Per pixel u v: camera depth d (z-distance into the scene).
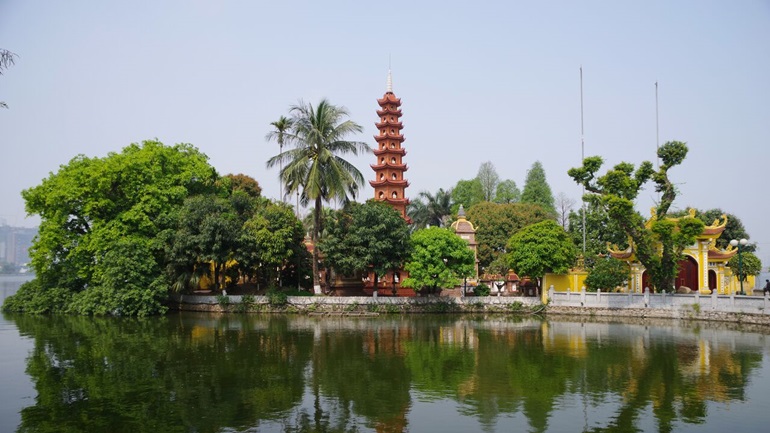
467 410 22.86
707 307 49.53
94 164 59.12
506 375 28.86
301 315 57.84
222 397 24.88
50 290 60.50
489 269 69.25
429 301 60.34
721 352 34.12
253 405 23.66
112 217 59.72
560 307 58.56
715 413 22.02
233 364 31.83
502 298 60.59
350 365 31.50
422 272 59.47
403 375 29.05
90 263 59.81
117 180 59.28
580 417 21.75
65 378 28.31
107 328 47.09
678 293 54.22
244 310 59.72
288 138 59.53
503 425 20.92
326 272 66.25
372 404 23.81
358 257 59.72
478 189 109.25
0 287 146.00
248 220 60.59
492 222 86.50
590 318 54.84
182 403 23.89
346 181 58.59
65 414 22.28
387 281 70.81
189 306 62.34
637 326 47.81
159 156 62.56
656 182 54.75
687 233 50.78
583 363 31.42
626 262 60.88
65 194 56.75
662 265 54.38
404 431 20.36
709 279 60.47
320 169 58.75
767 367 29.81
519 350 35.81
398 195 79.81
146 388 26.34
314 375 29.06
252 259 59.34
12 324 50.12
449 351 35.69
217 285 64.12
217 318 55.03
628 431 20.11
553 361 32.12
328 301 58.56
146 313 56.16
